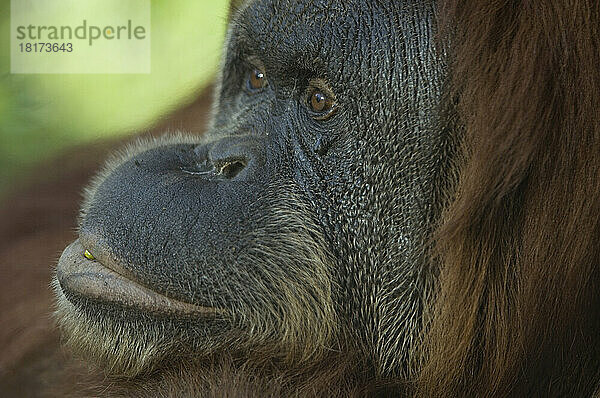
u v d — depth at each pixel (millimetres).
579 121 4836
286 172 4902
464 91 4855
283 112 4914
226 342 4902
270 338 4902
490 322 4879
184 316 4895
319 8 4891
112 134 5625
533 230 4852
